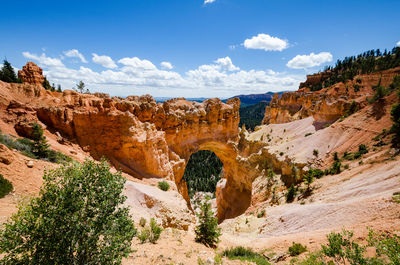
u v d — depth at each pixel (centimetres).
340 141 4428
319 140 4838
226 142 5916
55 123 2797
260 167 5588
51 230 563
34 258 539
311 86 15062
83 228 584
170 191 3038
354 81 10181
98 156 2964
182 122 4753
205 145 5684
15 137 2231
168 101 5284
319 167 4125
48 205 580
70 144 2770
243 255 1619
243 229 3400
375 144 3612
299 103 10525
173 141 4578
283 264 1533
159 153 3625
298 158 4572
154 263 1071
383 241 648
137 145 3192
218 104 5528
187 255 1281
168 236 1609
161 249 1289
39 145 2055
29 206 578
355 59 16238
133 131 3192
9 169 1438
